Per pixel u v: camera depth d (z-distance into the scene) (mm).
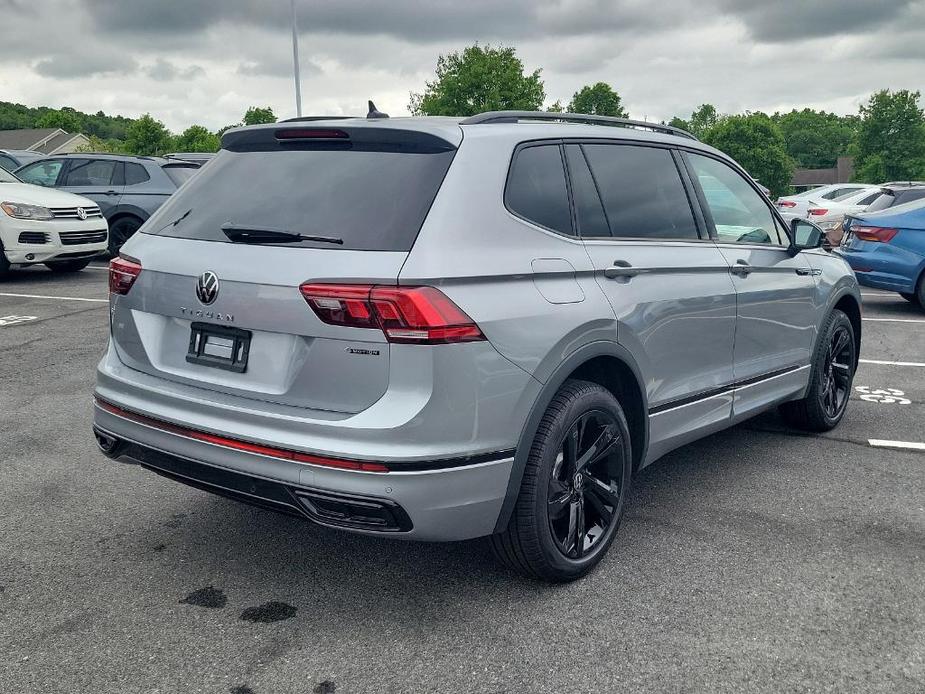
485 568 3463
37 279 11438
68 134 84812
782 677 2727
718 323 4082
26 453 4730
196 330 3100
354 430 2697
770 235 4754
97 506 4020
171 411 3072
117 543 3629
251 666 2746
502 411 2896
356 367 2734
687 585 3334
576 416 3189
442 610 3119
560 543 3238
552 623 3035
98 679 2658
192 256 3080
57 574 3340
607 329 3316
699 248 4023
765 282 4492
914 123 83312
